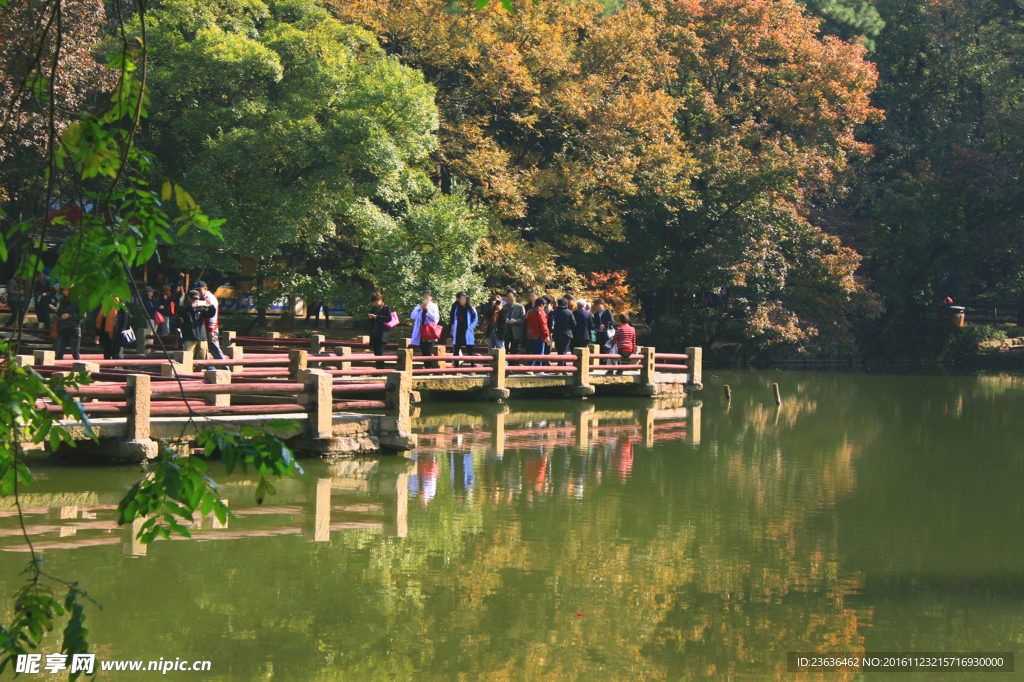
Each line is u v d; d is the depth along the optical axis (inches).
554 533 406.0
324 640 281.9
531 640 287.0
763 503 478.9
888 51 1820.9
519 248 1221.1
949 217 1651.1
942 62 1775.3
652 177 1349.7
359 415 561.3
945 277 1761.8
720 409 900.0
